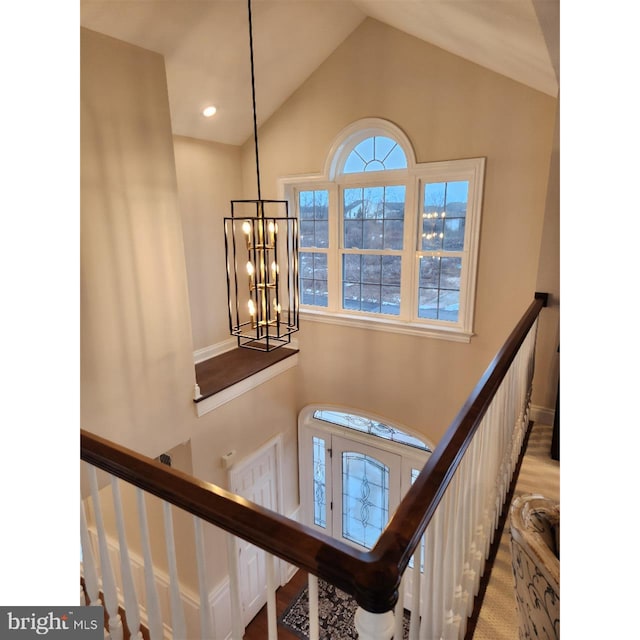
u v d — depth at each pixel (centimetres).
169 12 288
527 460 276
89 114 279
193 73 350
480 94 356
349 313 476
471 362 410
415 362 441
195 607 388
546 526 114
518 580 113
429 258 420
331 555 83
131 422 334
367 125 411
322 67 421
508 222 367
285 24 348
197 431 397
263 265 249
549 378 335
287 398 514
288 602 457
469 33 251
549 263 327
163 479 110
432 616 114
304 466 547
